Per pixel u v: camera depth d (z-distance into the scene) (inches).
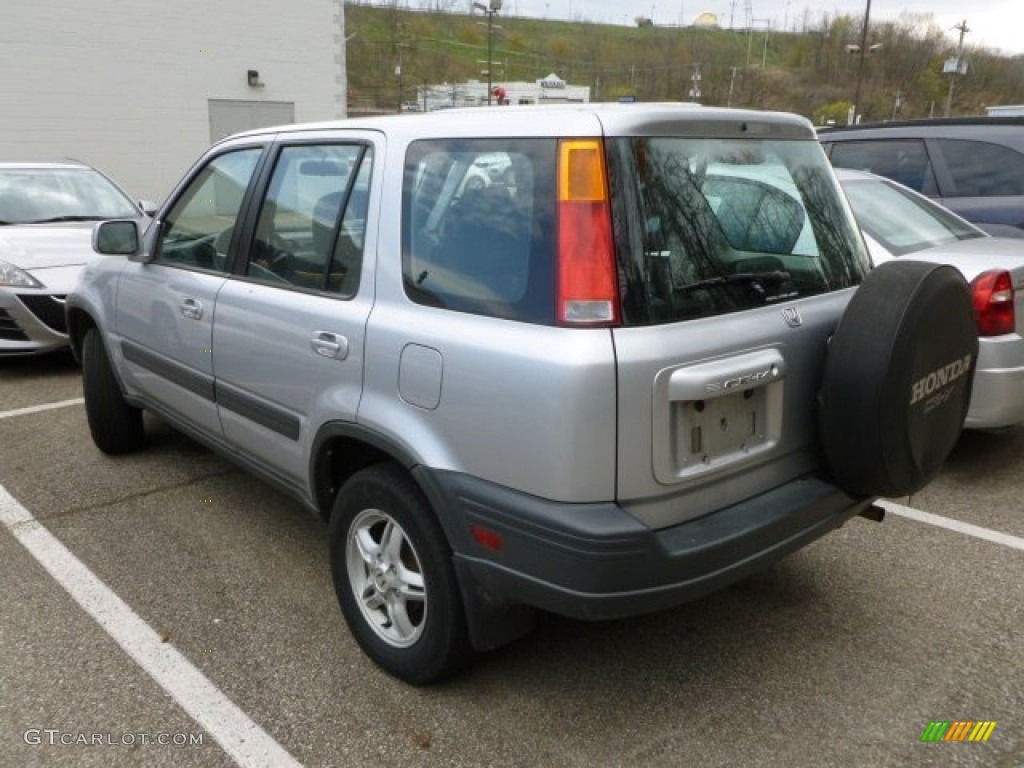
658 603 88.9
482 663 117.1
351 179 115.2
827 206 118.0
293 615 129.5
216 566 144.5
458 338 94.6
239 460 145.3
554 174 89.2
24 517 163.6
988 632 123.6
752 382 94.4
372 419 105.1
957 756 98.9
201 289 142.9
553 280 87.9
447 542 101.0
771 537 97.2
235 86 692.7
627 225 87.7
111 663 117.1
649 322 88.1
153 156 663.1
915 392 100.6
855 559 145.8
